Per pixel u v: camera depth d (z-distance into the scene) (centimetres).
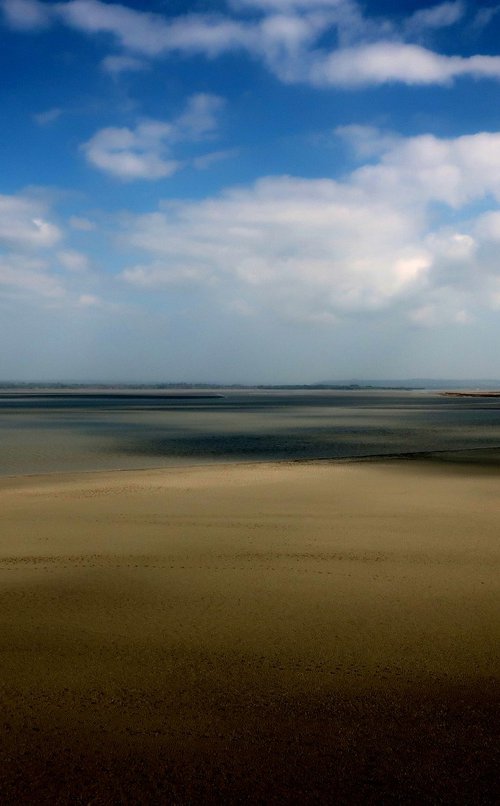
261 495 1554
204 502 1453
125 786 401
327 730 465
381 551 1011
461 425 5119
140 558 965
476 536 1117
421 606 748
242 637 647
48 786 400
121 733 459
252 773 414
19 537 1102
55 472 2197
